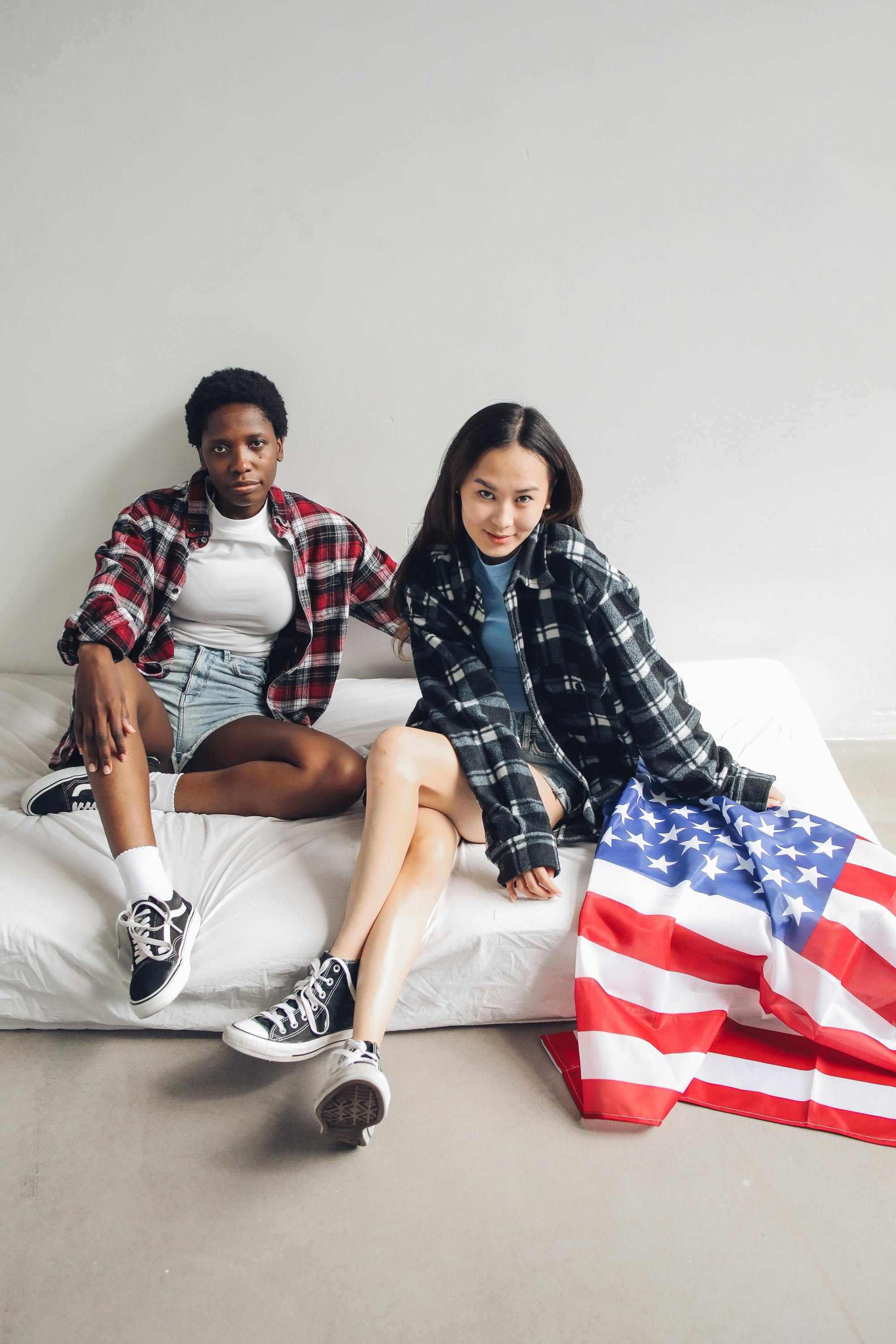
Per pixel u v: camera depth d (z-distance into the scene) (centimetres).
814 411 206
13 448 203
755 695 207
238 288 191
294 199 184
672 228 189
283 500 184
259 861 154
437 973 145
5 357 196
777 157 185
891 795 214
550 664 163
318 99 178
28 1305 110
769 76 179
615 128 182
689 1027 140
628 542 217
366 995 131
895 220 190
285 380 198
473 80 177
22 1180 125
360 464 206
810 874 147
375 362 197
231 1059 145
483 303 193
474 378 199
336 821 166
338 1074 120
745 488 212
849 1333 107
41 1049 147
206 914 146
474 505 148
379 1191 124
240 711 185
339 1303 110
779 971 138
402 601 172
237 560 183
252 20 172
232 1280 113
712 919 142
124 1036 149
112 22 172
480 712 157
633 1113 130
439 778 150
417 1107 137
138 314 192
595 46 176
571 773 164
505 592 158
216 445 169
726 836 156
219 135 180
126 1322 108
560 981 148
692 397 203
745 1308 109
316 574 189
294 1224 120
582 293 193
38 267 188
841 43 178
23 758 190
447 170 183
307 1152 130
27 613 220
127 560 172
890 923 141
